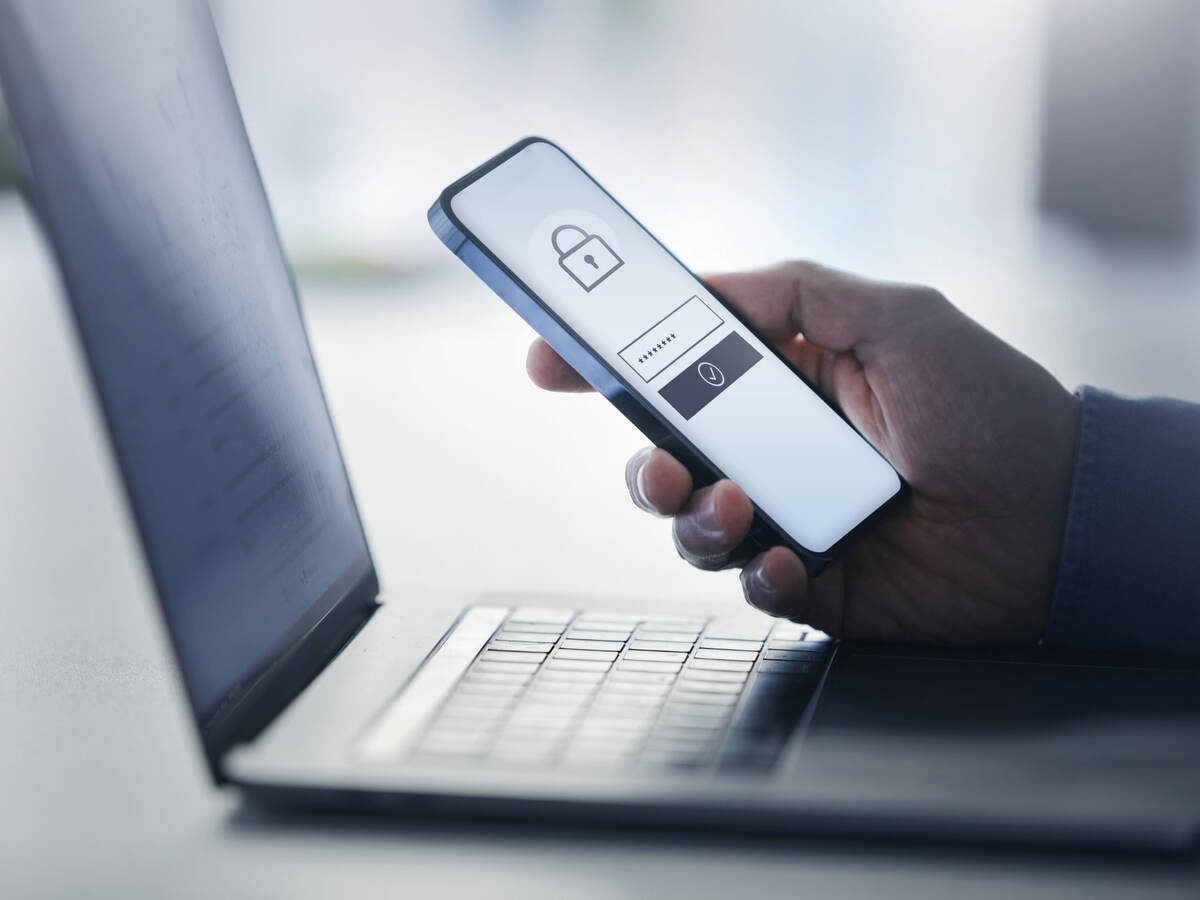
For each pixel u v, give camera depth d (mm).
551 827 396
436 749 425
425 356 2059
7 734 473
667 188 3629
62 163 421
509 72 3621
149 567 413
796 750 427
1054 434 643
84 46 466
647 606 634
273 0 3533
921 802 380
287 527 555
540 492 1250
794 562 608
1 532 967
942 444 647
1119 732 447
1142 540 604
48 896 360
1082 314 2244
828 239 3383
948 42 3430
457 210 649
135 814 407
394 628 583
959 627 664
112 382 418
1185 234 3172
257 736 438
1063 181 3287
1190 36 3094
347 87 3600
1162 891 355
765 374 661
